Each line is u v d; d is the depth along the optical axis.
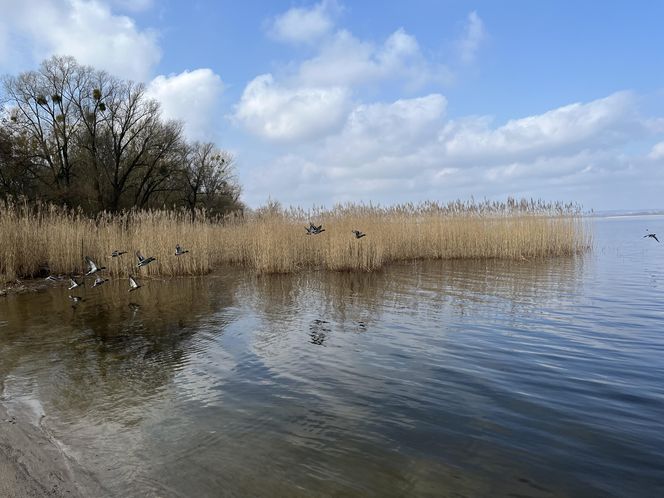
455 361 7.10
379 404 5.60
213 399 5.90
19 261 17.16
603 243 28.97
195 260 18.27
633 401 5.46
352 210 21.22
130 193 38.06
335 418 5.25
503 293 12.68
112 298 13.43
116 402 5.87
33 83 30.91
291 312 11.03
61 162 32.06
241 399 5.88
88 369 7.16
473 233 21.77
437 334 8.67
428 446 4.56
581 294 12.30
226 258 21.91
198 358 7.61
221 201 46.41
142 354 7.89
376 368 6.90
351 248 18.28
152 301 12.84
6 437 4.94
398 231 21.55
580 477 3.97
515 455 4.35
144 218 18.61
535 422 5.00
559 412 5.22
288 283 15.68
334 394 5.95
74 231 18.33
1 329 9.87
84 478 4.14
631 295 12.03
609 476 3.97
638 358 7.02
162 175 37.94
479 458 4.32
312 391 6.07
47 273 18.27
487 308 10.84
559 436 4.68
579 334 8.43
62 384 6.53
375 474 4.11
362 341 8.36
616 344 7.77
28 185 30.89
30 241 17.59
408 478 4.03
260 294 13.64
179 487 3.97
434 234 21.75
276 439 4.79
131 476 4.16
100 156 34.72
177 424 5.20
